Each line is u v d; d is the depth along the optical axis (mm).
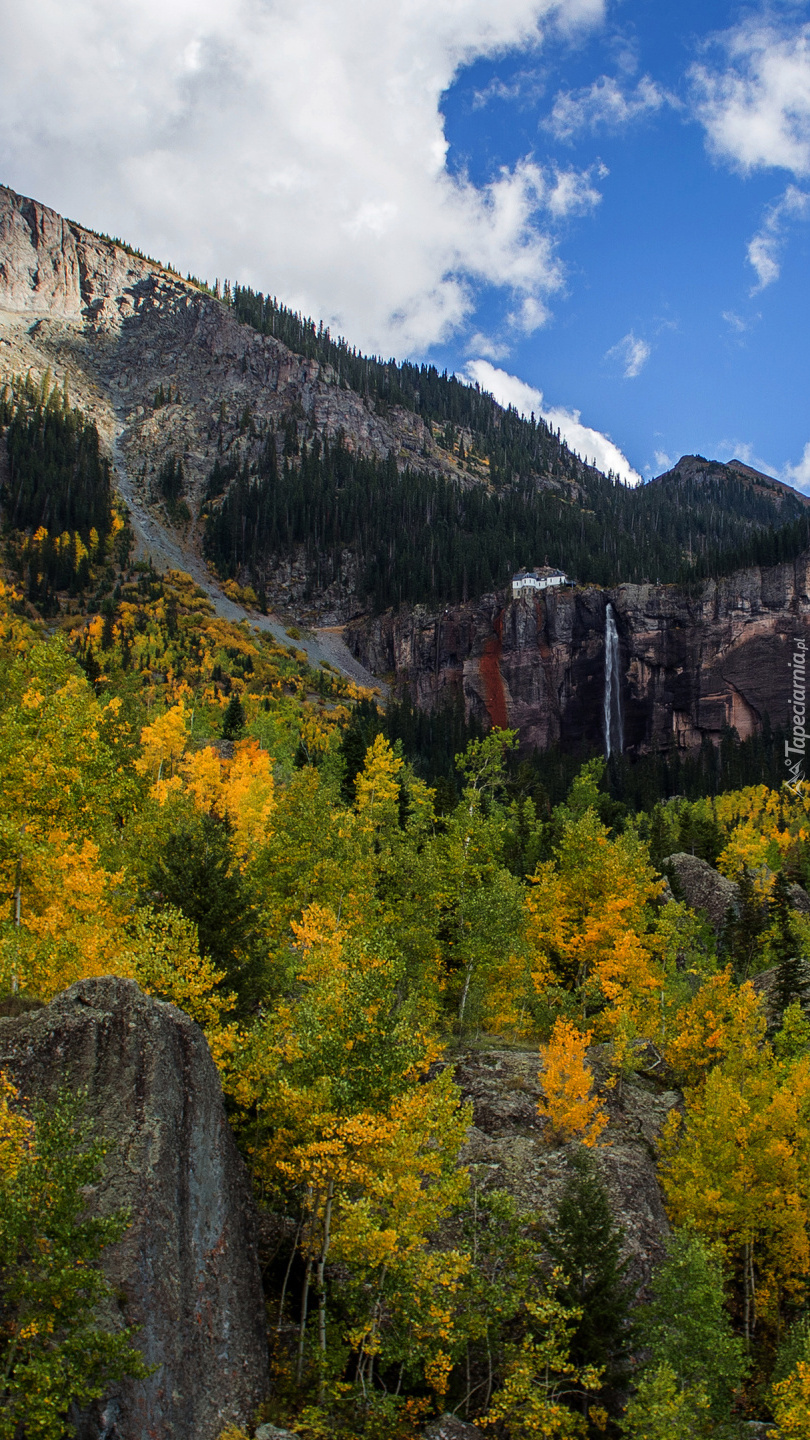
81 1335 18859
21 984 30375
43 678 49250
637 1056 47594
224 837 39062
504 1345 28094
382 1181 25328
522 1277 28359
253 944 37562
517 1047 48781
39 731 39781
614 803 131500
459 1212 31844
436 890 50938
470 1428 26406
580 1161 33969
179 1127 24828
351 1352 29734
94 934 32844
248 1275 26625
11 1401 18125
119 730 75250
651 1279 33188
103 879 36156
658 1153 40406
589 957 54156
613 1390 28641
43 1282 18391
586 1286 29156
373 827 61281
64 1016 24906
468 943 49594
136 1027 24984
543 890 58688
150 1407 20672
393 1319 27297
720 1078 38469
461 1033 49219
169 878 37344
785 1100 36250
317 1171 25812
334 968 32500
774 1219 34781
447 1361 26391
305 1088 26656
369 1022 28219
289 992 40875
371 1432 24812
